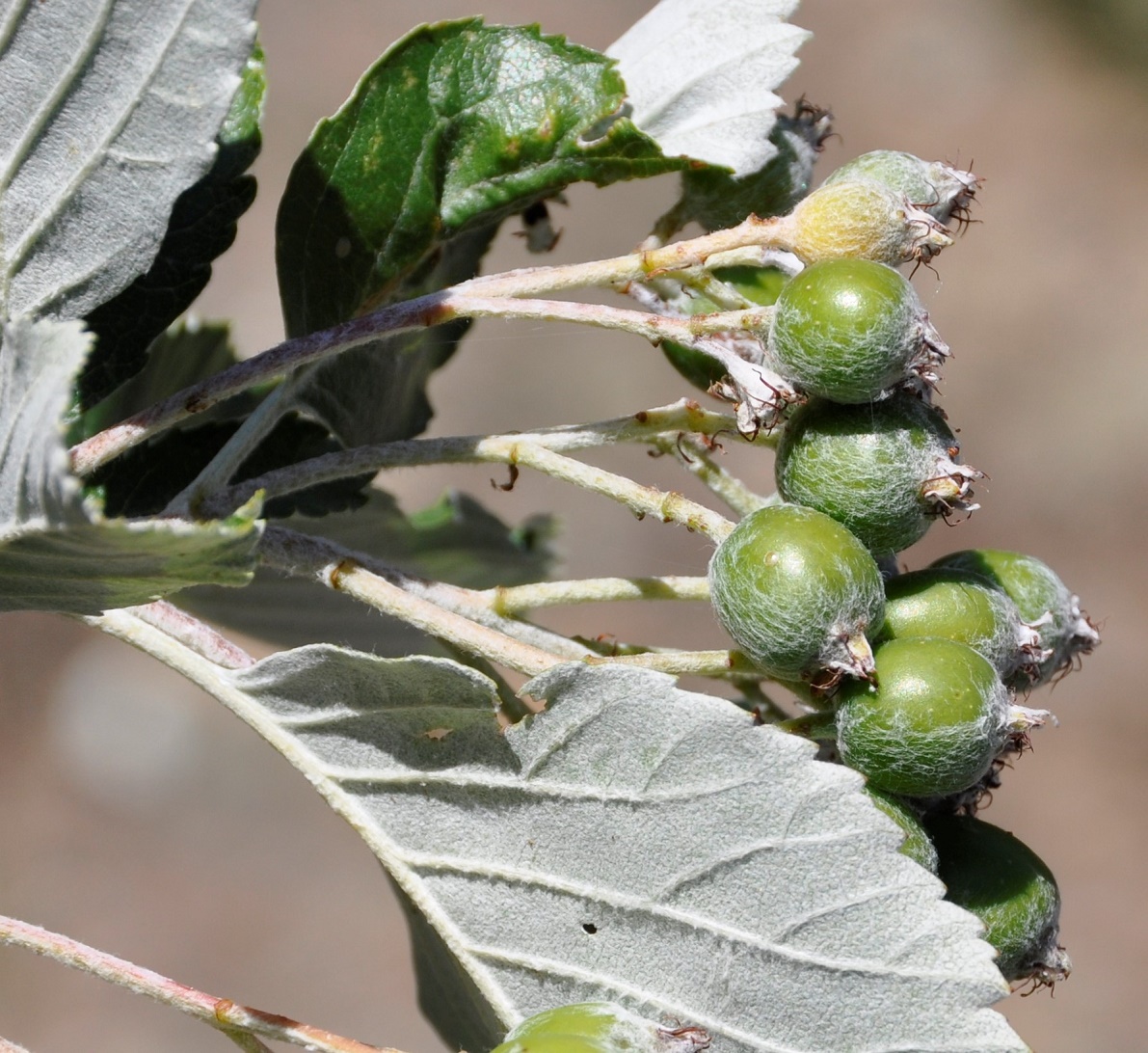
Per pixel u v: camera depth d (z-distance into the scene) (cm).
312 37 127
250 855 101
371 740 31
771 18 34
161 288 32
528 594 32
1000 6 149
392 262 33
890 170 32
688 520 31
